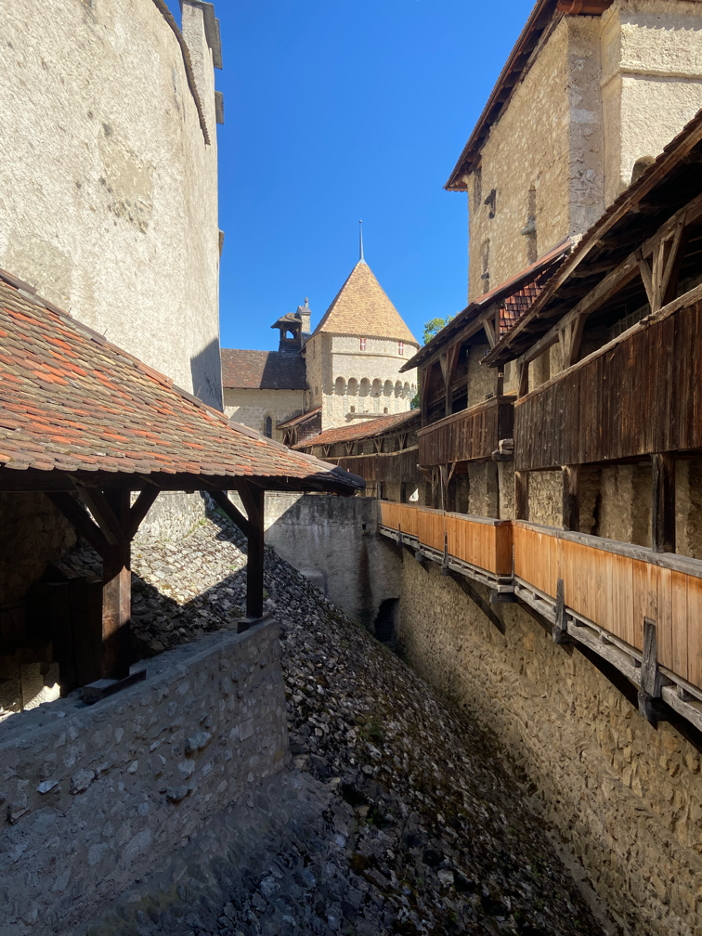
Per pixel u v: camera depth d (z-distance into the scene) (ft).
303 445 93.30
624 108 32.45
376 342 114.42
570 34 34.22
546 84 37.52
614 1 32.60
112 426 10.95
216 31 49.49
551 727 26.21
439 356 40.19
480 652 36.50
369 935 13.75
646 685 13.57
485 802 24.23
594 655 19.79
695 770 16.58
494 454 27.02
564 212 34.68
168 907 11.07
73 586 15.28
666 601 12.73
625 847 19.74
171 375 33.37
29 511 16.22
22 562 15.81
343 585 56.75
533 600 22.75
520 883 19.47
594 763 22.22
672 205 13.06
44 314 14.53
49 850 9.29
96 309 25.80
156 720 12.11
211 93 51.26
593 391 17.11
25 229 21.42
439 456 39.52
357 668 31.27
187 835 12.90
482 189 51.49
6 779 8.74
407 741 25.38
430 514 39.99
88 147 25.54
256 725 16.52
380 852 17.17
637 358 14.37
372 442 69.05
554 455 20.67
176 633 19.71
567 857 23.16
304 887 13.97
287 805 16.81
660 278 13.79
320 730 21.88
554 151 36.14
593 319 24.35
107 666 11.69
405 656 54.34
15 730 9.49
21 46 21.56
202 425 14.93
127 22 29.04
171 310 33.63
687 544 18.57
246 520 17.69
